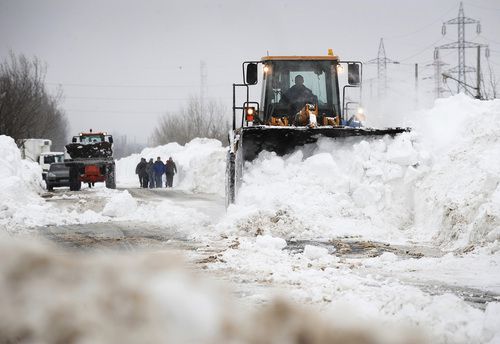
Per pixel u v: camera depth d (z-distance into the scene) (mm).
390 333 5836
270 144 42156
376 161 40750
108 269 4934
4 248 5246
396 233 36938
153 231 39781
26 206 51562
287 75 46938
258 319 4906
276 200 38500
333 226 36969
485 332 12141
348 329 5562
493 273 23062
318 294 17344
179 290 4660
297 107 46625
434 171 38781
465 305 14211
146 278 4777
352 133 42094
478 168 34875
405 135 41531
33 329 4043
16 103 141500
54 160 140250
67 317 4125
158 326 4246
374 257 27797
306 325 5090
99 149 103188
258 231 35594
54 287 4430
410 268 24453
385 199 39125
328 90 46844
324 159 40719
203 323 4426
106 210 50625
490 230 28859
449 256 26688
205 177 98125
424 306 14172
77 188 101562
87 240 34344
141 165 117500
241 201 40000
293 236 35375
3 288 4332
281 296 5434
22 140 143125
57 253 5320
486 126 39188
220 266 24156
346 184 39906
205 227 40375
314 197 39125
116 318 4195
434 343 11898
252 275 22109
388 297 16438
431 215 36531
